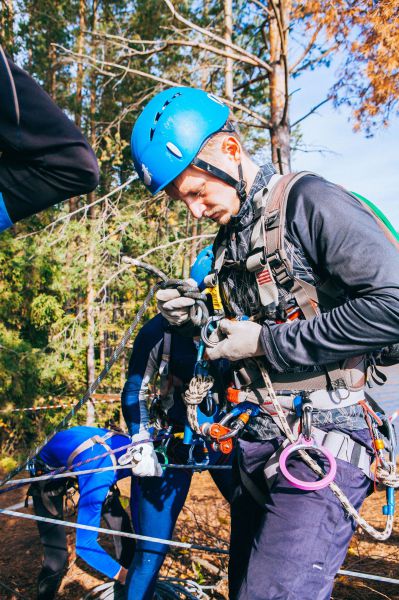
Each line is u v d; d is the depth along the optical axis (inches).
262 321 64.4
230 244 66.5
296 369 61.5
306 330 55.7
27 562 164.9
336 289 59.3
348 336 53.4
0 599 139.3
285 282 59.6
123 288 348.8
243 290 65.5
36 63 482.6
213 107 65.5
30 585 148.0
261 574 56.5
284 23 236.2
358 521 55.9
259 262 59.6
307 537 56.2
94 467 118.2
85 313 405.4
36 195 48.6
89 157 47.9
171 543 93.0
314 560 55.6
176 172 64.1
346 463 59.0
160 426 109.0
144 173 67.5
